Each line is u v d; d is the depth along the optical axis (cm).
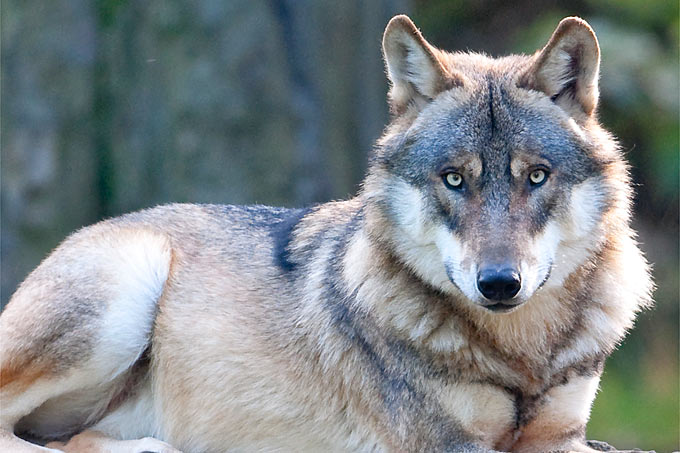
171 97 2297
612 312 1032
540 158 966
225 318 1115
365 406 1043
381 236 1024
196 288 1142
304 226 1161
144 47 2311
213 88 2289
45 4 2272
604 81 2658
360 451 1057
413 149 1007
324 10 2378
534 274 939
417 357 1006
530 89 1009
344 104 2442
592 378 1038
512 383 1002
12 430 1133
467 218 963
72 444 1116
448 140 985
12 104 2266
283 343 1084
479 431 1008
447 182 981
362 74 2459
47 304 1116
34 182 2267
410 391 1012
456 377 996
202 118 2292
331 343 1055
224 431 1105
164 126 2306
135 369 1152
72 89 2300
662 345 2538
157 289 1147
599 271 1026
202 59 2286
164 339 1132
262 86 2309
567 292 1006
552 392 1016
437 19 3092
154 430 1155
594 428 2366
